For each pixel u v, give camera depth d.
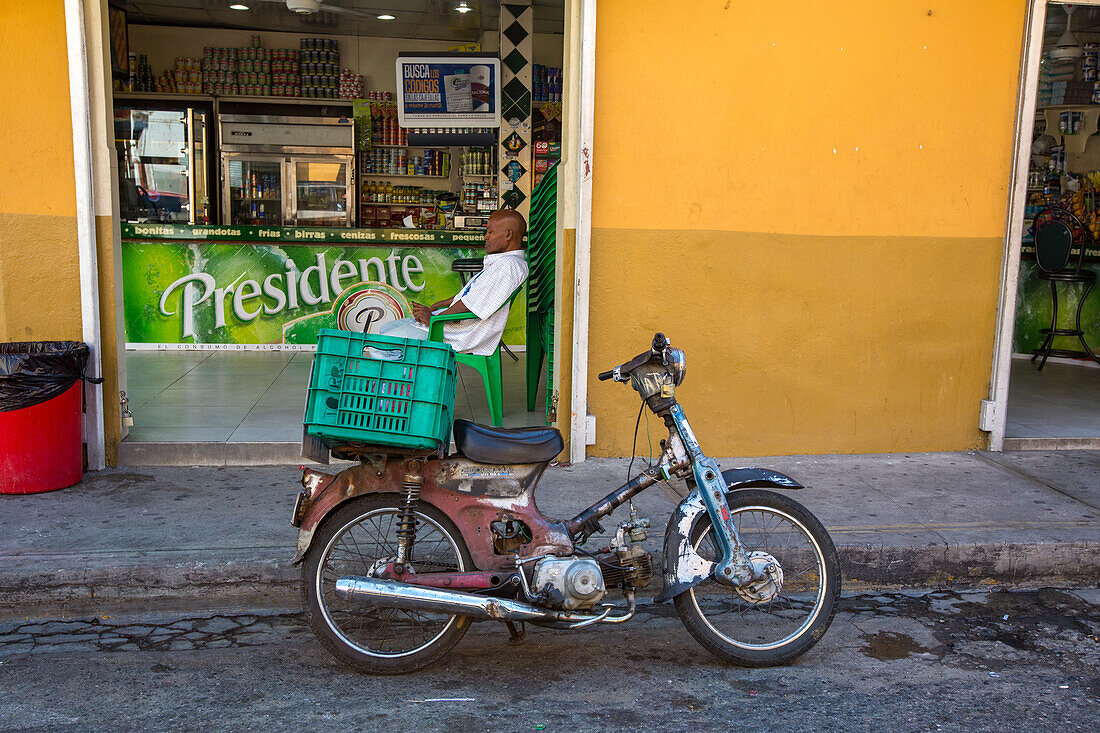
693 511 3.34
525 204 10.26
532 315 6.41
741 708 3.10
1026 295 9.67
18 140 4.74
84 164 4.78
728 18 5.18
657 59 5.14
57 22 4.70
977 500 4.89
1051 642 3.71
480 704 3.09
